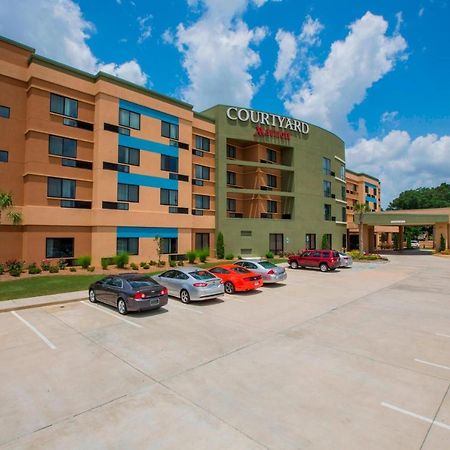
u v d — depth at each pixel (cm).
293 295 1659
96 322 1145
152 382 694
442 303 1484
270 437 507
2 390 660
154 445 488
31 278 1966
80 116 2500
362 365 786
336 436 510
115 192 2583
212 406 598
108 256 2525
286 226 3803
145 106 2819
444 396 638
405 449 480
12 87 2275
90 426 537
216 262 3088
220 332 1041
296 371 751
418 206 11900
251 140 3647
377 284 2031
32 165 2258
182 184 3089
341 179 4800
